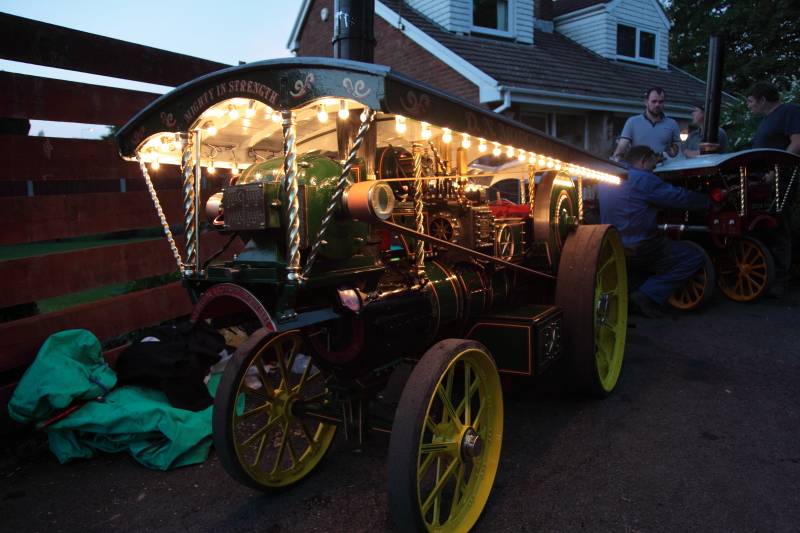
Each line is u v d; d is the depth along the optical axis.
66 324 3.41
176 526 2.37
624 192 5.19
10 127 3.57
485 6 12.00
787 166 5.77
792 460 2.73
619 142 7.21
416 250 2.54
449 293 2.73
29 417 2.85
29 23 3.30
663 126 7.06
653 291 5.38
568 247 3.42
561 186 3.58
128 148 2.48
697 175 5.57
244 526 2.36
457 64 10.09
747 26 18.17
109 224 3.75
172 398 3.07
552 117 11.16
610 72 13.11
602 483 2.57
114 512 2.49
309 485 2.67
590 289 3.26
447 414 2.29
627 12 14.36
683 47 19.95
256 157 3.04
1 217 3.16
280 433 3.21
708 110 6.99
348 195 2.01
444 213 2.88
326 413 2.62
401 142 2.88
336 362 2.39
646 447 2.89
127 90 3.87
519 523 2.30
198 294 2.36
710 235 5.87
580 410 3.37
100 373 3.05
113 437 2.90
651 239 5.23
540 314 3.02
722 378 3.81
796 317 5.27
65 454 2.90
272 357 3.63
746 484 2.53
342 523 2.36
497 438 2.46
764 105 6.61
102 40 3.70
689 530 2.22
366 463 2.87
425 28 11.03
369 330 2.27
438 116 1.98
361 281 2.29
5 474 2.83
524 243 3.43
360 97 1.75
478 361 2.37
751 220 5.63
